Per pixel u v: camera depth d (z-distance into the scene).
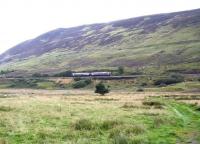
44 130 29.02
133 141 25.11
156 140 27.00
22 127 30.33
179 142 26.92
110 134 27.80
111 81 184.25
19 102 57.06
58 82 197.62
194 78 171.00
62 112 43.12
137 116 41.34
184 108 54.94
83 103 62.81
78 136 27.31
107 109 49.53
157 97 88.94
